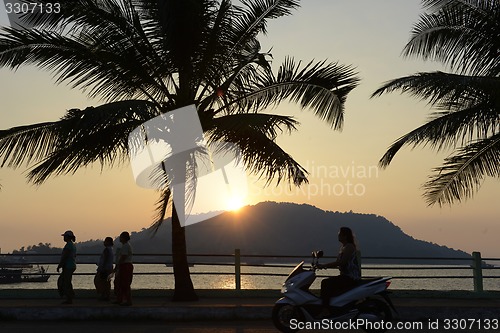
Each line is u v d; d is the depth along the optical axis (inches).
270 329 497.7
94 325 526.0
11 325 524.4
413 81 569.0
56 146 573.9
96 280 632.4
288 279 460.1
